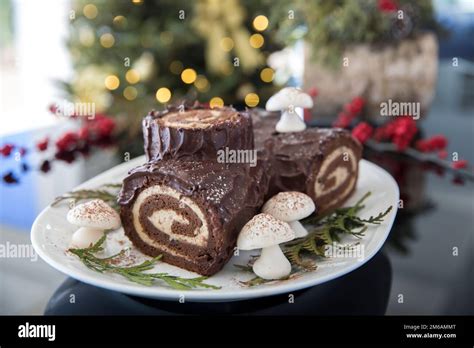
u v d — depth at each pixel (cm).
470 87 114
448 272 49
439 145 72
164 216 51
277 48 102
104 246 53
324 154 58
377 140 78
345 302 46
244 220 50
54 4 148
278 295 46
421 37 81
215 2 93
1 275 50
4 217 60
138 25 96
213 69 99
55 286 49
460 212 59
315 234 53
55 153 79
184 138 51
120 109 89
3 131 134
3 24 150
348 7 79
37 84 155
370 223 54
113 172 67
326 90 84
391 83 82
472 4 156
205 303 46
